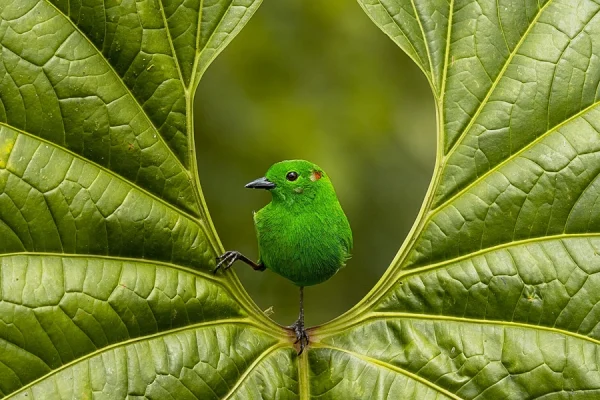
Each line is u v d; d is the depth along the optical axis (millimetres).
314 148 12711
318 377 5691
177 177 5441
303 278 6398
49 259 5023
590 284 5516
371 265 13219
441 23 5805
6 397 4715
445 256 5719
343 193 12945
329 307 13055
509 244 5664
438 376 5582
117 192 5273
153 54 5395
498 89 5727
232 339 5539
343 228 6383
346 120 13227
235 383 5449
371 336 5770
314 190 6230
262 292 12766
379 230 13273
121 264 5246
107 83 5297
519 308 5594
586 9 5691
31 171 5039
